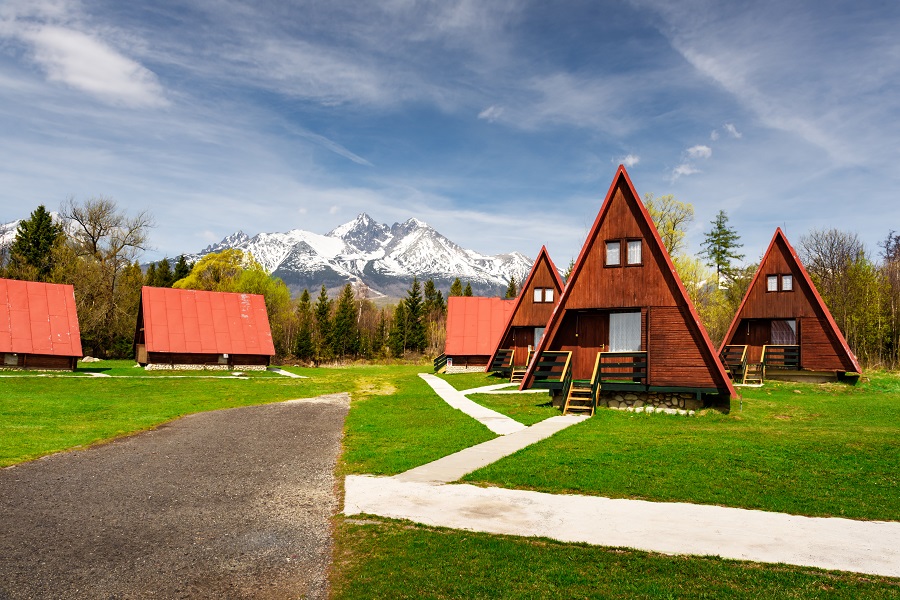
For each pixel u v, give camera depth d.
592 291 23.77
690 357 21.81
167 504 11.61
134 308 68.81
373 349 91.81
